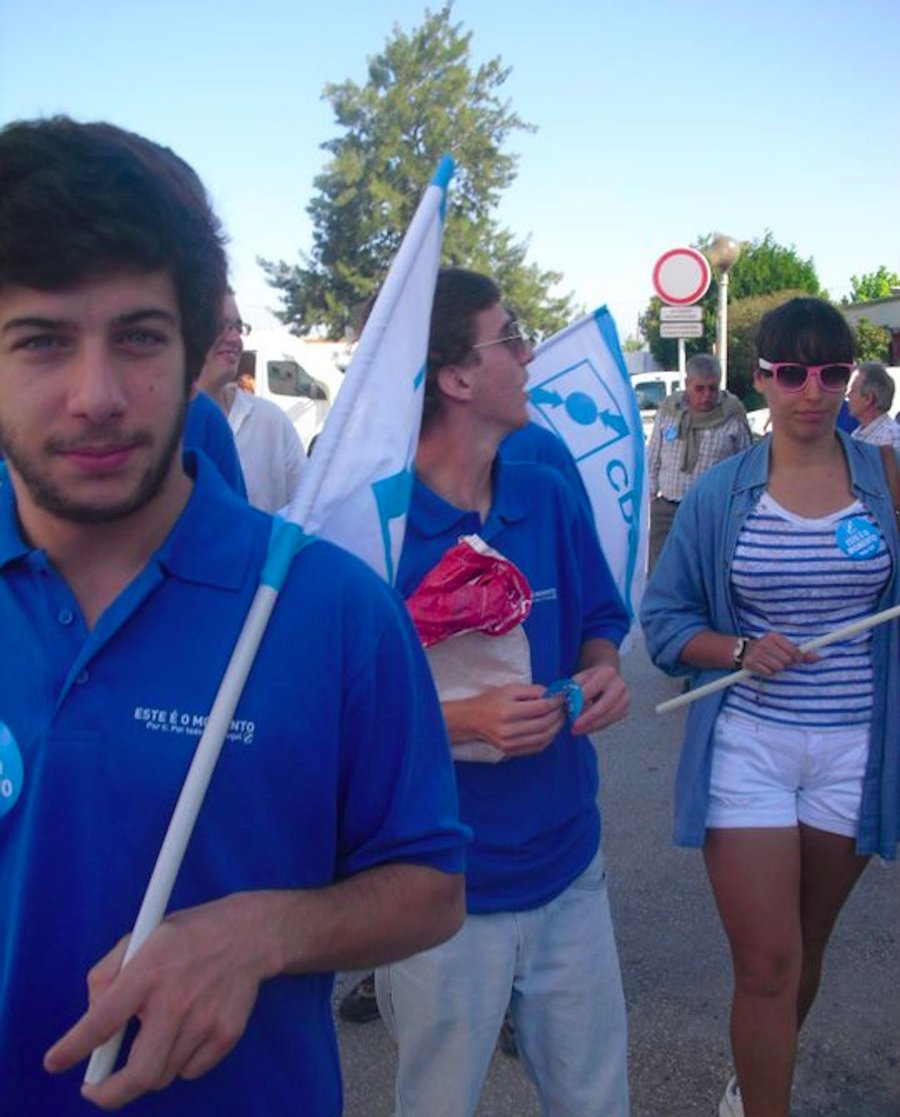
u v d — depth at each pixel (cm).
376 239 4116
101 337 116
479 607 204
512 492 226
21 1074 123
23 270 112
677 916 401
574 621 233
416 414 175
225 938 116
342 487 164
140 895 121
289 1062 132
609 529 297
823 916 271
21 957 121
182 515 129
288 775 126
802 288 3609
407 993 213
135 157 117
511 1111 301
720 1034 328
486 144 4175
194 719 123
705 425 783
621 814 495
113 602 125
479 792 213
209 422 247
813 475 259
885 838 254
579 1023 224
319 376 1628
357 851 136
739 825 254
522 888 215
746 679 258
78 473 117
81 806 121
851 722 254
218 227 129
